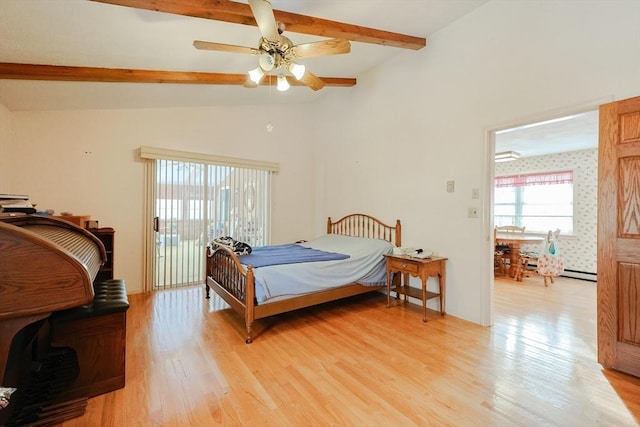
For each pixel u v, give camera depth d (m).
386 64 4.18
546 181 6.11
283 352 2.51
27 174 3.50
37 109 3.51
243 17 2.23
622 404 1.82
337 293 3.40
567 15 2.48
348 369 2.23
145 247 4.21
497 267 5.59
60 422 1.64
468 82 3.20
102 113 3.92
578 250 5.61
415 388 1.99
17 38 2.25
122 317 1.98
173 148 4.41
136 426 1.63
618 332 2.17
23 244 1.16
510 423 1.66
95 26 2.23
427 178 3.65
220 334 2.86
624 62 2.20
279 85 2.99
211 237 4.77
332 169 5.33
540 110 2.65
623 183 2.14
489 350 2.53
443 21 3.29
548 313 3.45
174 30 2.48
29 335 1.49
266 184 5.38
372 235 4.47
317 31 2.87
